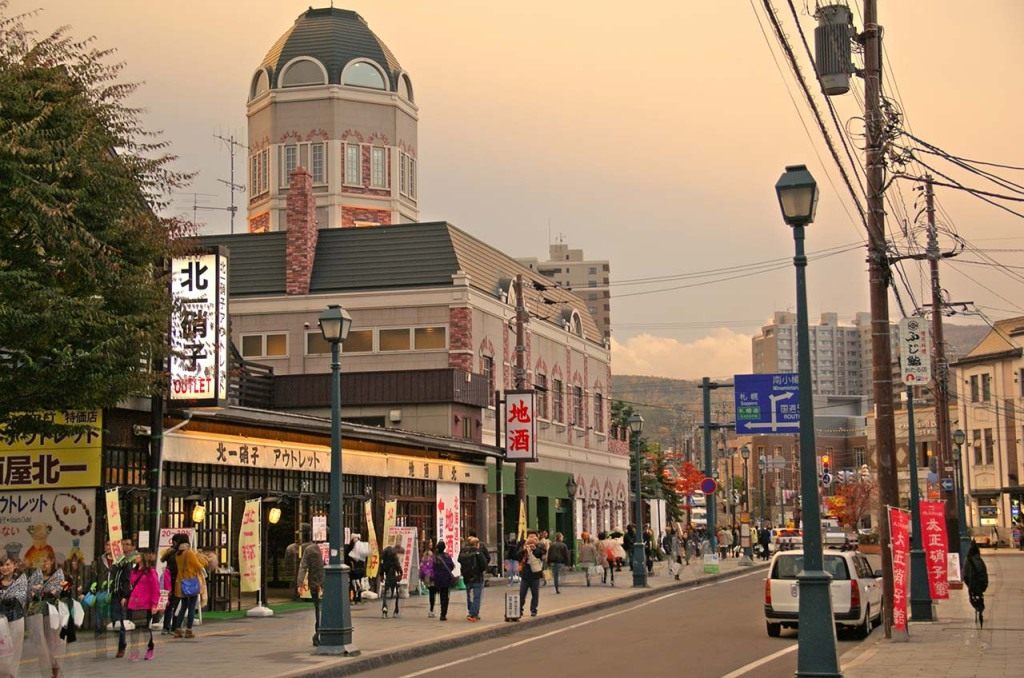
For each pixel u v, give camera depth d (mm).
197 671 19375
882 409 23938
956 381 88500
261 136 65562
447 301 49938
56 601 18781
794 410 52281
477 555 29281
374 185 64375
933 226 33938
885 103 23719
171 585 24969
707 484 54906
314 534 32625
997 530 81625
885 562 23906
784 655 22234
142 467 26859
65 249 19641
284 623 28375
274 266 52656
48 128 20250
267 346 51375
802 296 15250
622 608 35125
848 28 22891
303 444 32844
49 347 19938
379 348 50438
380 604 34750
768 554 74000
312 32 65750
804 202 15281
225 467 30375
